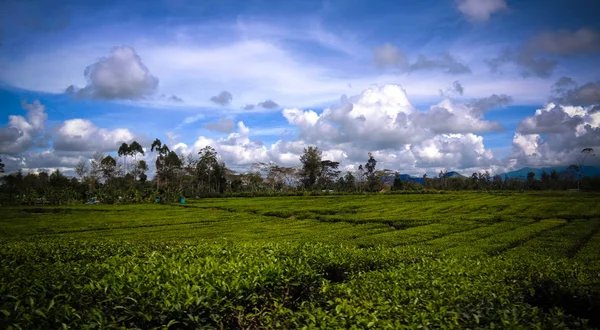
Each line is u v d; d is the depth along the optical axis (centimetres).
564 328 547
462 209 4750
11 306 551
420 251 1445
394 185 10256
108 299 602
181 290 619
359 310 575
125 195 6938
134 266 839
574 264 1104
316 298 813
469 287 738
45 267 859
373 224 3431
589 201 5553
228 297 650
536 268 971
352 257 1123
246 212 4922
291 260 938
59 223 3397
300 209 5031
